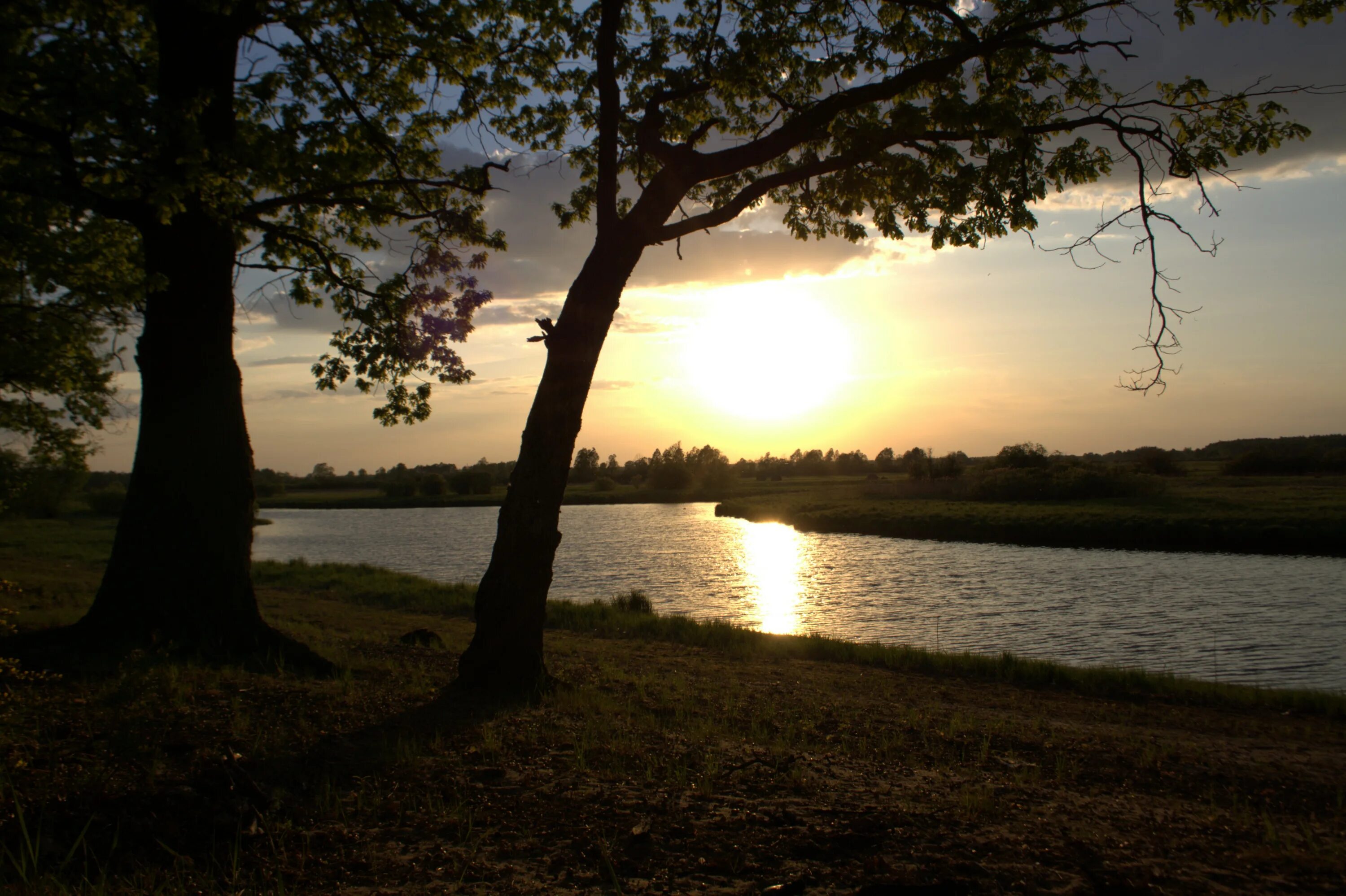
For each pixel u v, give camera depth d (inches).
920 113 362.3
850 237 476.7
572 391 350.6
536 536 344.5
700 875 154.1
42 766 192.7
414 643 487.2
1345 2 333.4
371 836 171.0
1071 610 983.0
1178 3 353.1
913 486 3021.7
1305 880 159.8
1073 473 2674.7
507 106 461.4
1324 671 661.9
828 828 177.0
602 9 364.5
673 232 366.0
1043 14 373.7
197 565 366.6
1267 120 366.9
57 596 622.5
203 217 374.0
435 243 480.4
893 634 853.2
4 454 673.6
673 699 356.5
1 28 308.3
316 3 403.5
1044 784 239.9
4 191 334.3
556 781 207.6
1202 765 280.2
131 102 319.3
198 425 373.7
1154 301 343.0
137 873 148.3
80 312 410.9
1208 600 1039.6
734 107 452.8
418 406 505.7
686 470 5078.7
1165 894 149.1
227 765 196.9
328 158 411.2
